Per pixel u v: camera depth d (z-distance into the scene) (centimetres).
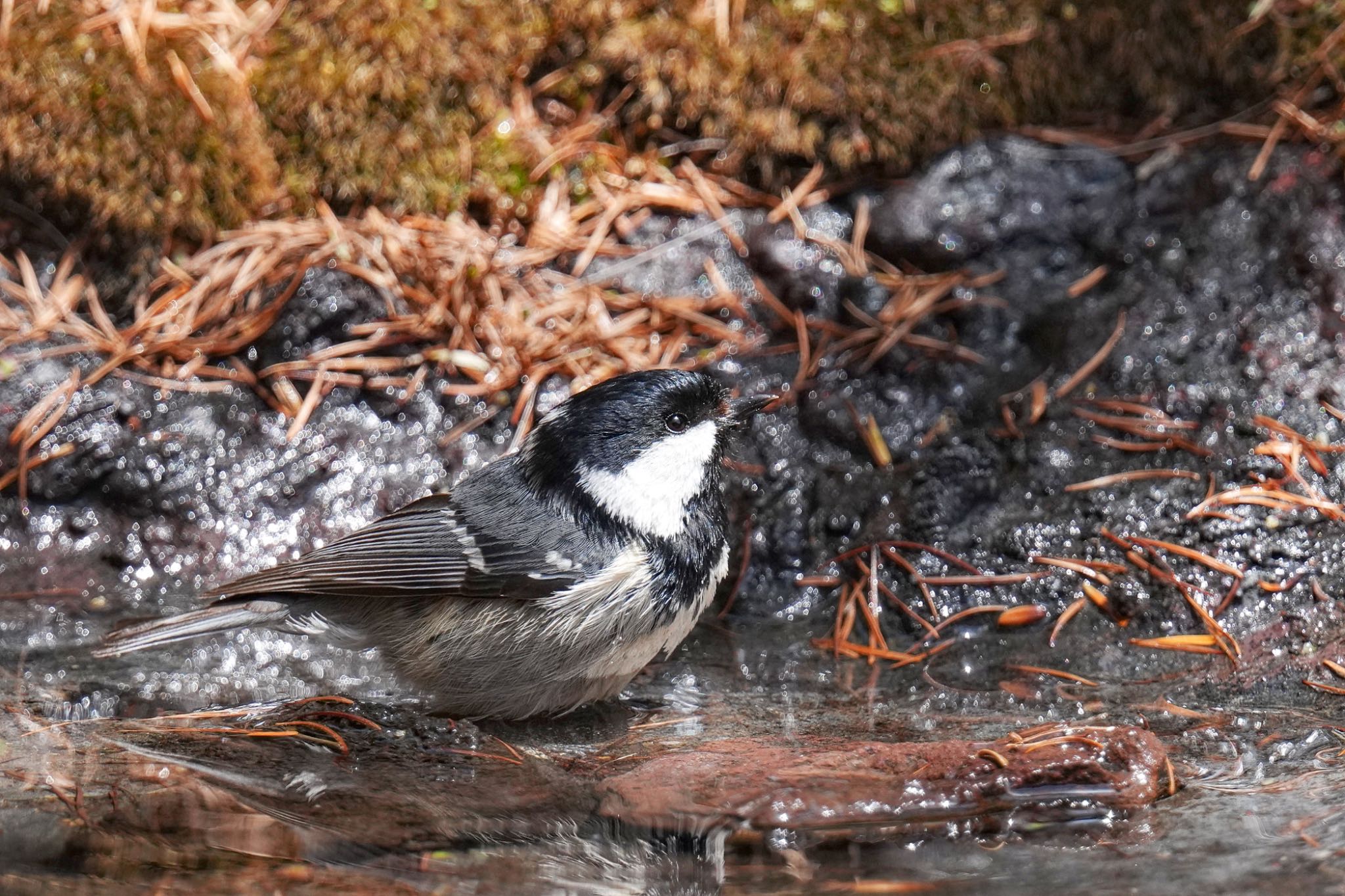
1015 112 1060
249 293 985
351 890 550
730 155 1053
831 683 783
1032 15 1052
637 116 1052
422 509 772
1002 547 867
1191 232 1010
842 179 1061
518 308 1002
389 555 750
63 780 648
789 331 1016
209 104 980
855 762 647
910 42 1043
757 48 1035
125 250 988
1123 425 920
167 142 976
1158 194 1032
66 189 973
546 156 1039
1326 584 800
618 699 783
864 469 938
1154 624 810
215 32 995
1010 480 901
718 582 782
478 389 973
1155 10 1054
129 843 586
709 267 1033
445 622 755
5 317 965
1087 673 772
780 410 970
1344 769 628
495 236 1028
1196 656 778
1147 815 598
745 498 924
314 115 995
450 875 564
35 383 941
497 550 736
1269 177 1012
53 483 920
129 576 904
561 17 1024
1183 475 877
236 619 764
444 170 1020
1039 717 709
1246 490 854
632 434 746
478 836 598
